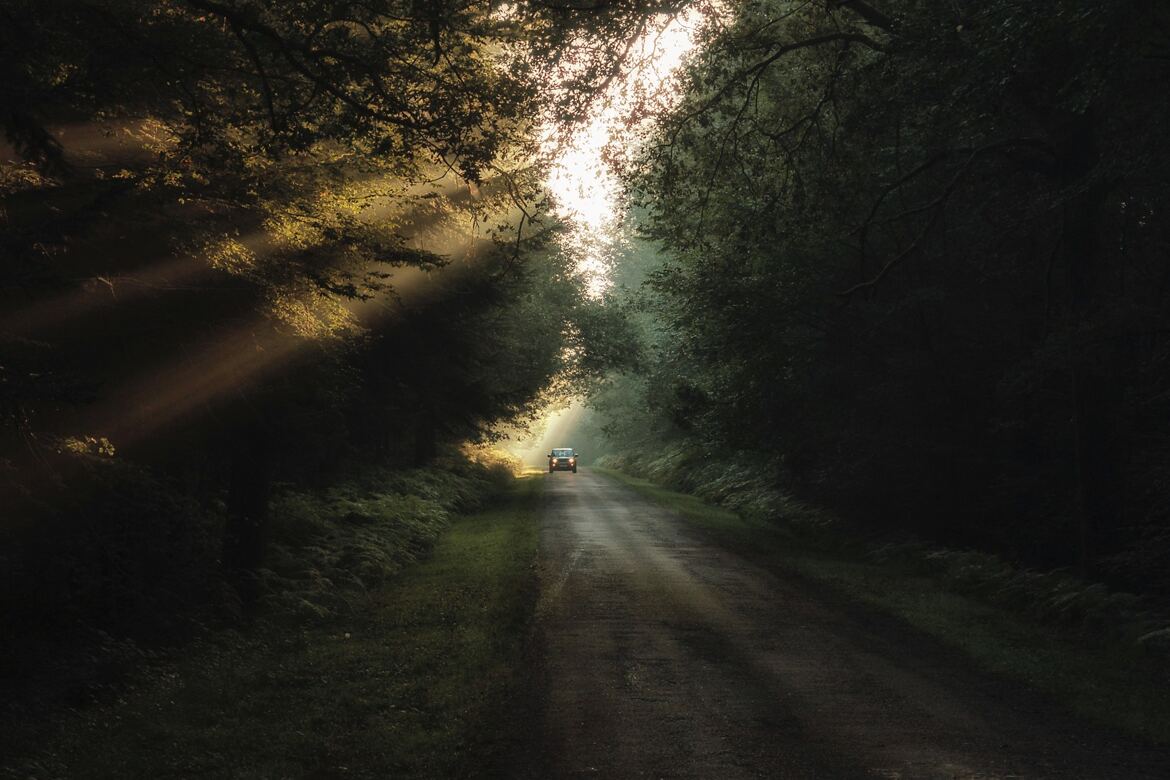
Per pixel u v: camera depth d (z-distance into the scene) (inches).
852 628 512.7
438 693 363.9
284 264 426.0
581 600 603.5
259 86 375.6
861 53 733.3
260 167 395.5
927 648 462.3
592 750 297.6
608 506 1395.2
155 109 356.5
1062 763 284.8
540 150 608.4
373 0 368.2
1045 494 740.7
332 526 749.3
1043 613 545.6
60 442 376.2
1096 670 411.5
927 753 294.5
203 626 441.4
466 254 711.1
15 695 324.5
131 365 420.5
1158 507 578.6
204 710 335.0
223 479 628.1
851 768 279.9
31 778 252.7
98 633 388.8
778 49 734.5
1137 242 692.7
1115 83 439.2
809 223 784.3
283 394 488.4
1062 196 527.5
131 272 392.8
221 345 442.0
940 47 514.3
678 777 272.2
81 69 312.5
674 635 490.3
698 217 868.0
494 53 506.6
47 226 294.2
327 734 311.9
